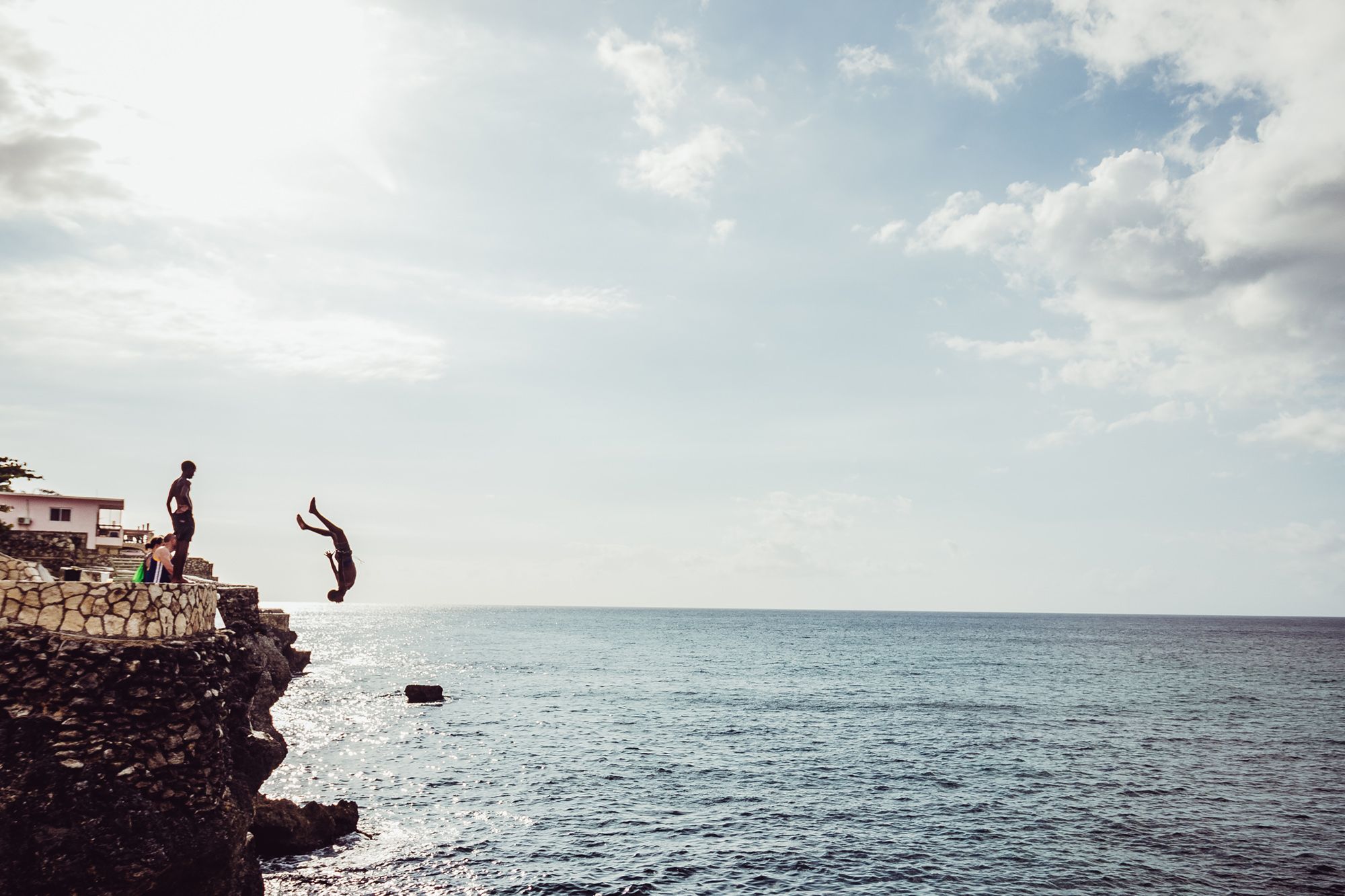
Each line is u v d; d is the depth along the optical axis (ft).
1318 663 378.73
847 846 105.60
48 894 43.88
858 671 329.31
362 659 366.43
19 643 46.70
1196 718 206.49
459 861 96.63
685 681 287.89
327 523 40.70
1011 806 124.06
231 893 54.29
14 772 44.50
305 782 131.54
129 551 168.96
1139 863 100.53
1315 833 112.06
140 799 47.16
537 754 156.35
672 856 101.09
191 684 50.70
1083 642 557.74
